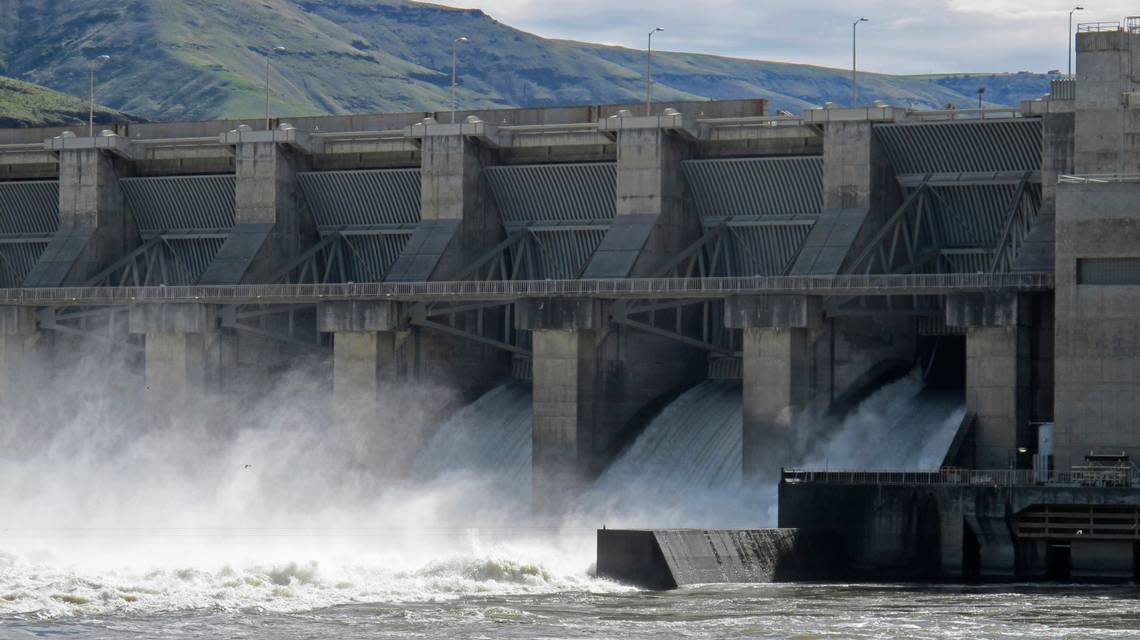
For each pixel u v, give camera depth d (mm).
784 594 188875
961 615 173875
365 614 168500
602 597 181750
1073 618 172375
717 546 196625
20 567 188500
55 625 160375
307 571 187250
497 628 161750
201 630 158875
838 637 159250
